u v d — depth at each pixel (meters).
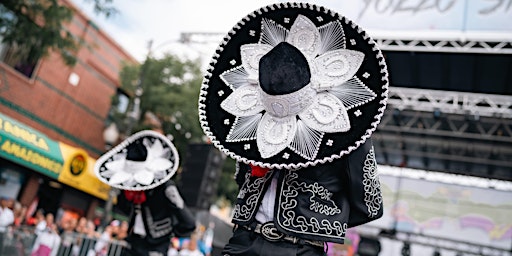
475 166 14.25
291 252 2.12
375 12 8.49
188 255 10.91
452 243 14.09
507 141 12.69
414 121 12.79
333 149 2.15
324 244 2.27
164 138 4.93
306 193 2.17
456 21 8.21
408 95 11.09
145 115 18.52
